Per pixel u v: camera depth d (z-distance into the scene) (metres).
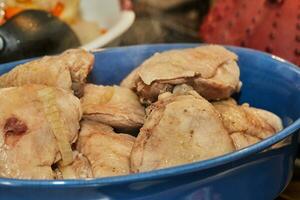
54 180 0.54
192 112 0.62
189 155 0.61
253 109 0.74
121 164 0.63
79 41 0.98
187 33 1.16
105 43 0.94
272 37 0.91
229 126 0.69
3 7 0.97
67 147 0.63
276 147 0.61
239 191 0.61
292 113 0.74
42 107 0.63
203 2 1.26
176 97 0.64
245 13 0.96
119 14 1.09
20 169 0.61
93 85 0.77
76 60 0.72
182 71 0.69
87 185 0.54
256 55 0.79
